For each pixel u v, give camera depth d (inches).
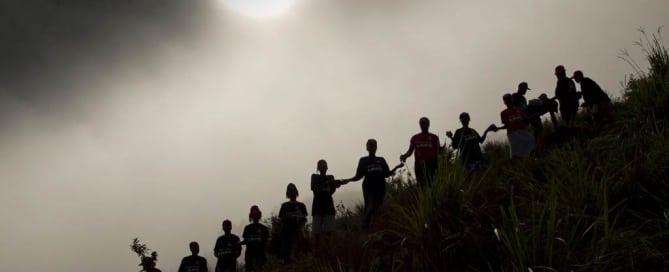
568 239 138.9
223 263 407.2
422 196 183.3
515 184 207.8
